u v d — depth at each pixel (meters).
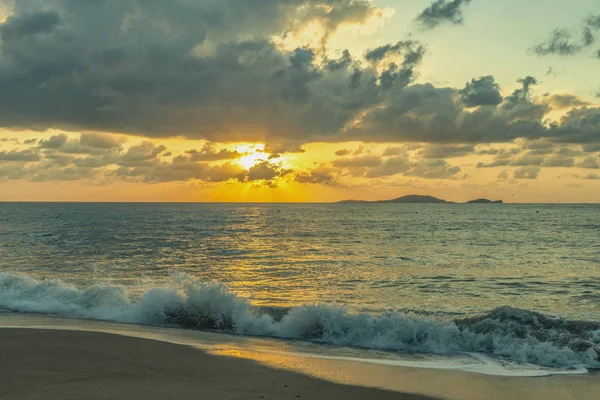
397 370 8.46
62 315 13.31
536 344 9.88
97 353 8.79
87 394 6.63
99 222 81.12
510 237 52.19
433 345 10.30
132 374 7.63
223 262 29.38
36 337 9.97
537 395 7.27
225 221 90.69
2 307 14.14
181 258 31.36
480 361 9.25
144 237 49.44
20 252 34.09
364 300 17.23
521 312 11.45
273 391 7.08
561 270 26.33
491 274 24.59
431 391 7.35
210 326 12.16
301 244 43.00
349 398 6.94
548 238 50.91
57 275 23.28
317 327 11.27
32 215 114.44
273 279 22.52
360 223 85.75
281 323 11.91
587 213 148.50
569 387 7.67
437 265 28.33
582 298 18.19
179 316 12.54
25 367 7.86
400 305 16.28
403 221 93.69
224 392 6.93
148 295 13.23
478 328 10.70
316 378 7.80
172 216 113.31
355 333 10.91
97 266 26.92
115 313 13.30
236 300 12.74
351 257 32.59
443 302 17.02
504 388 7.57
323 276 23.58
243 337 11.09
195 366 8.22
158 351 9.10
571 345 9.66
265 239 48.62
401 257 32.69
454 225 78.62
